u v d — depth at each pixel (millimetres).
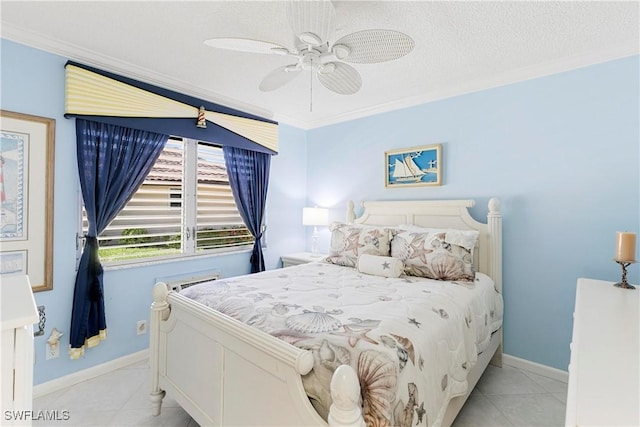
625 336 1061
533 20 1744
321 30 1385
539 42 1980
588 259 2168
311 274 2332
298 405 1057
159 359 1838
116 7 1671
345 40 1495
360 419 893
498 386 2182
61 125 2119
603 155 2115
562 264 2270
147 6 1661
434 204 2809
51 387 2078
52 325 2094
